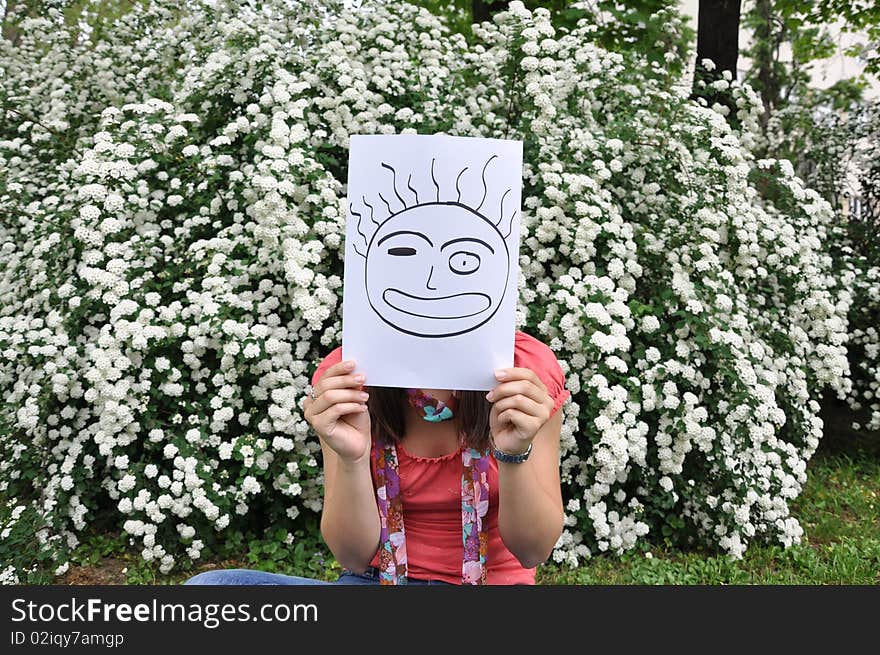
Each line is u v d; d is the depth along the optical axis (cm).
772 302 438
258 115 365
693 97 509
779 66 1111
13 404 341
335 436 131
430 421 147
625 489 361
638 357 333
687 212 379
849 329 520
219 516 307
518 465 130
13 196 404
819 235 464
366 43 439
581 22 455
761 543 354
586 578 311
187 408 320
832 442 518
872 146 637
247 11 449
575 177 346
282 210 317
